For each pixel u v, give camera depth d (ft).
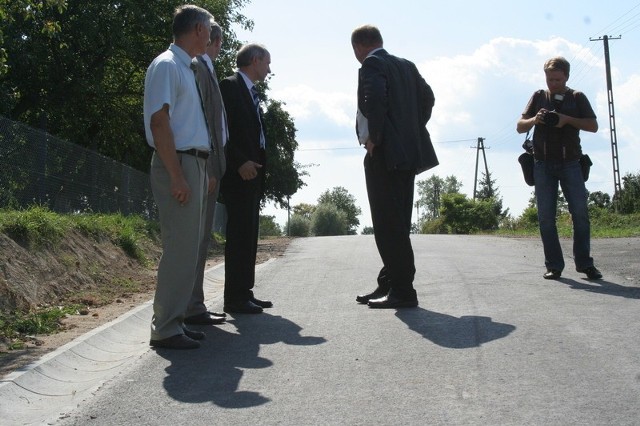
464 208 244.01
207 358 17.17
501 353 16.66
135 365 16.63
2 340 19.36
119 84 94.43
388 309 22.59
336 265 36.65
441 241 57.57
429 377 15.02
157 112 17.57
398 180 22.72
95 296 28.19
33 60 71.31
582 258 27.78
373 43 23.20
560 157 27.96
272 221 230.89
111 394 14.48
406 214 23.43
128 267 36.14
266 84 115.03
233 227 23.21
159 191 18.17
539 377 14.74
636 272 29.60
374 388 14.40
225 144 21.77
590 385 14.10
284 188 159.84
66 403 14.57
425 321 20.40
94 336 19.52
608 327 18.83
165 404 13.80
